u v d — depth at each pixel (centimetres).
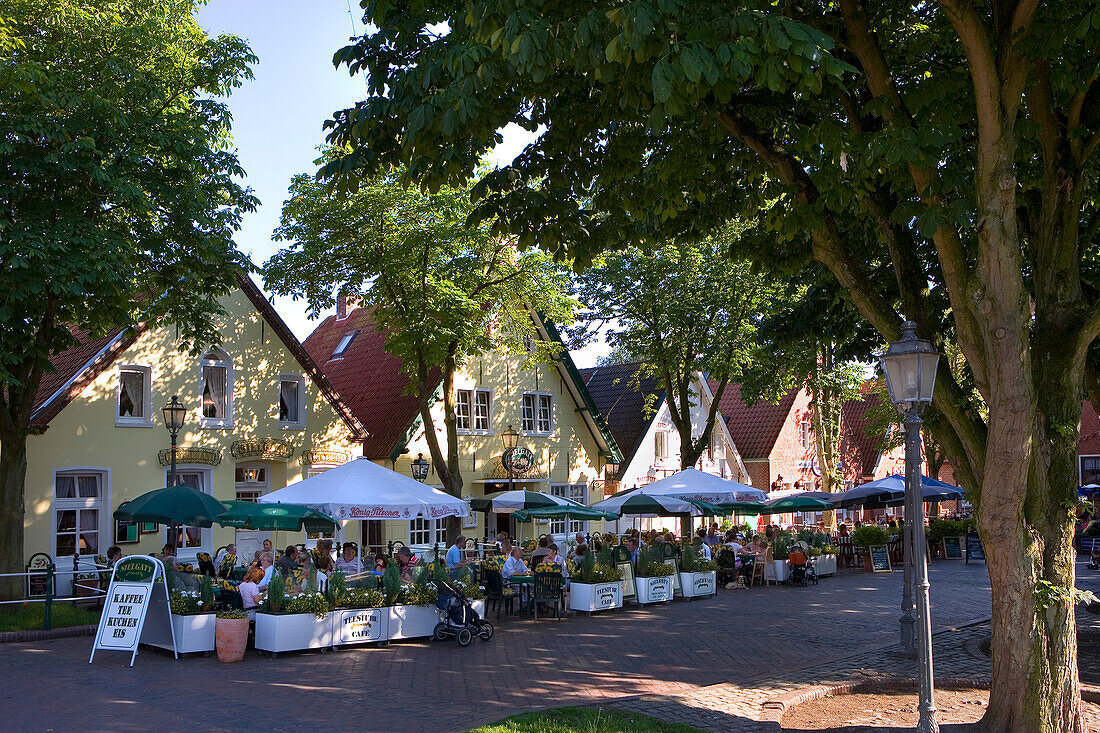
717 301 2848
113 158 1700
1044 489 923
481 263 2419
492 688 1211
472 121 1008
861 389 4388
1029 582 909
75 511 2206
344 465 1870
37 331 1852
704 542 2647
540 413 3381
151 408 2347
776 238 1371
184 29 2017
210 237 1888
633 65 861
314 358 3706
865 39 989
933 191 943
